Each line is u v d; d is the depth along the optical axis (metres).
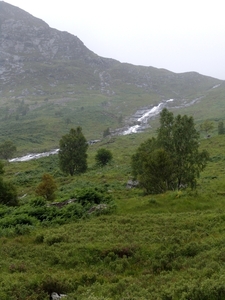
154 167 27.72
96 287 9.98
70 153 57.66
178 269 11.42
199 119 180.75
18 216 21.08
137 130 177.50
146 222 18.53
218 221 17.64
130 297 8.66
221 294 8.44
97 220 20.00
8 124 193.00
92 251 13.51
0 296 9.33
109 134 160.88
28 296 9.44
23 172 65.50
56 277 10.43
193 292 8.59
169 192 26.17
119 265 11.98
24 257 13.66
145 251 13.23
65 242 15.32
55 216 21.77
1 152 101.06
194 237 14.96
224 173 44.84
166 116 30.17
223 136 93.12
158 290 9.34
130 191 33.53
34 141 154.00
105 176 51.59
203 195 25.03
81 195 24.84
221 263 11.09
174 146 29.00
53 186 31.72
